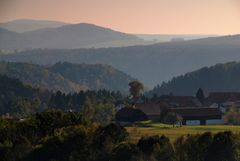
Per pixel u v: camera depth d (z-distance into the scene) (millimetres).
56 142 149250
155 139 140375
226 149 136000
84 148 146875
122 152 138625
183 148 137750
